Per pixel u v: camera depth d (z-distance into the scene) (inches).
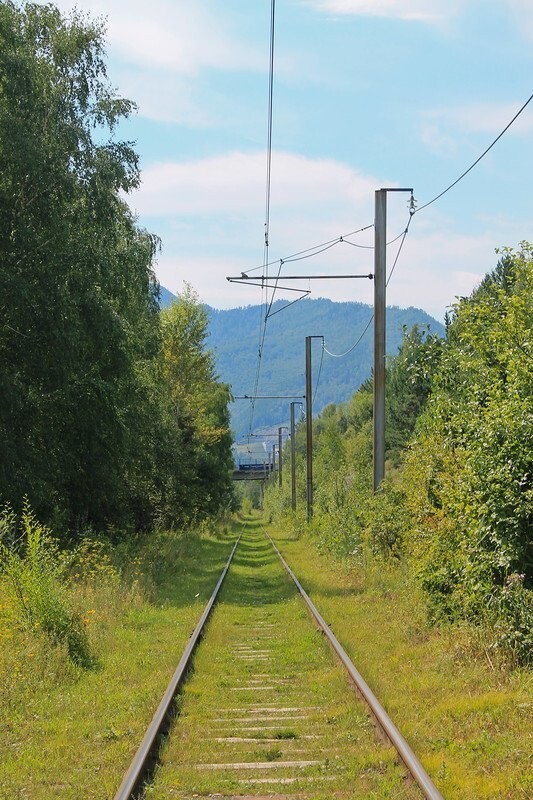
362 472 991.6
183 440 1828.2
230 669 450.6
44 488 930.1
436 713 317.7
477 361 426.0
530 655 366.9
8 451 877.8
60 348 940.6
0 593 480.4
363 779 255.6
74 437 1032.2
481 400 429.4
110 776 259.1
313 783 255.8
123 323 1108.5
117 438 1056.2
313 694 383.9
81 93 1103.6
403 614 551.2
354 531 904.3
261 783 257.6
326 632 522.0
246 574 1082.1
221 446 2637.8
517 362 384.8
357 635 517.3
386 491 776.3
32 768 274.5
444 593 490.6
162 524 1545.3
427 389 544.1
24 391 919.7
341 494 1149.7
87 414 1015.0
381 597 669.9
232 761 284.4
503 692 330.6
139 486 1392.7
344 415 4603.8
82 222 1077.8
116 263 1101.1
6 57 951.0
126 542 1077.1
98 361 1064.8
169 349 1813.5
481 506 389.7
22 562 494.3
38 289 946.7
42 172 957.8
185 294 1910.7
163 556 1072.2
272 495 3710.6
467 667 381.7
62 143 1040.2
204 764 281.1
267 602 776.3
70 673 411.8
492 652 379.6
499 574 399.9
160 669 436.1
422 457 556.7
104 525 1154.7
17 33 1005.8
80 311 1007.0
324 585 827.4
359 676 375.9
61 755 288.4
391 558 738.2
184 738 309.3
